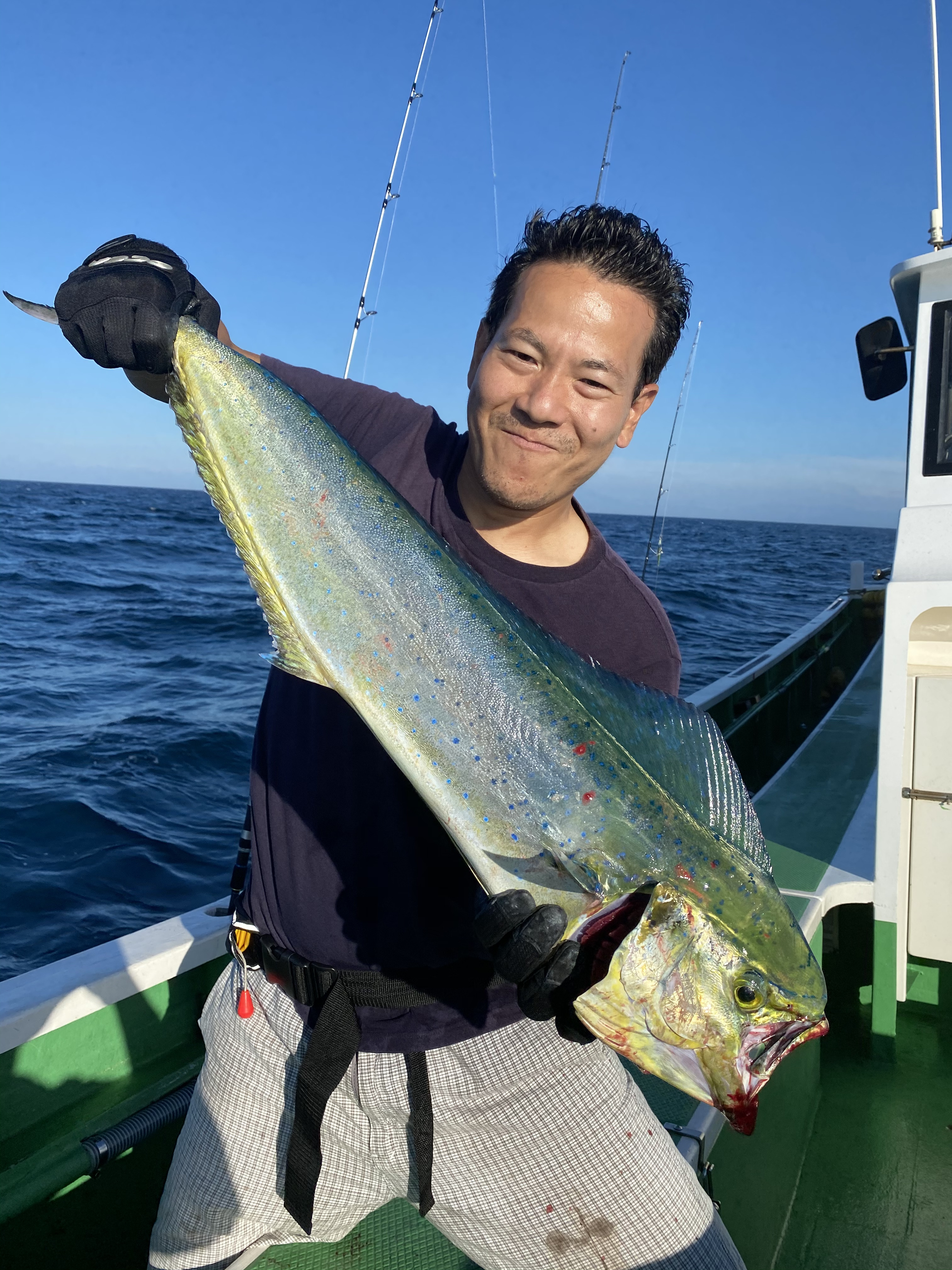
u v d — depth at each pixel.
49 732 8.50
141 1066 2.18
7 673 11.20
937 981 3.17
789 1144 2.43
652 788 1.52
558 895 1.45
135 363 1.49
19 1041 1.90
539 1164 1.58
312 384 1.85
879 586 9.27
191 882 5.46
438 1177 1.62
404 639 1.46
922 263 2.76
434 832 1.55
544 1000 1.33
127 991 2.11
